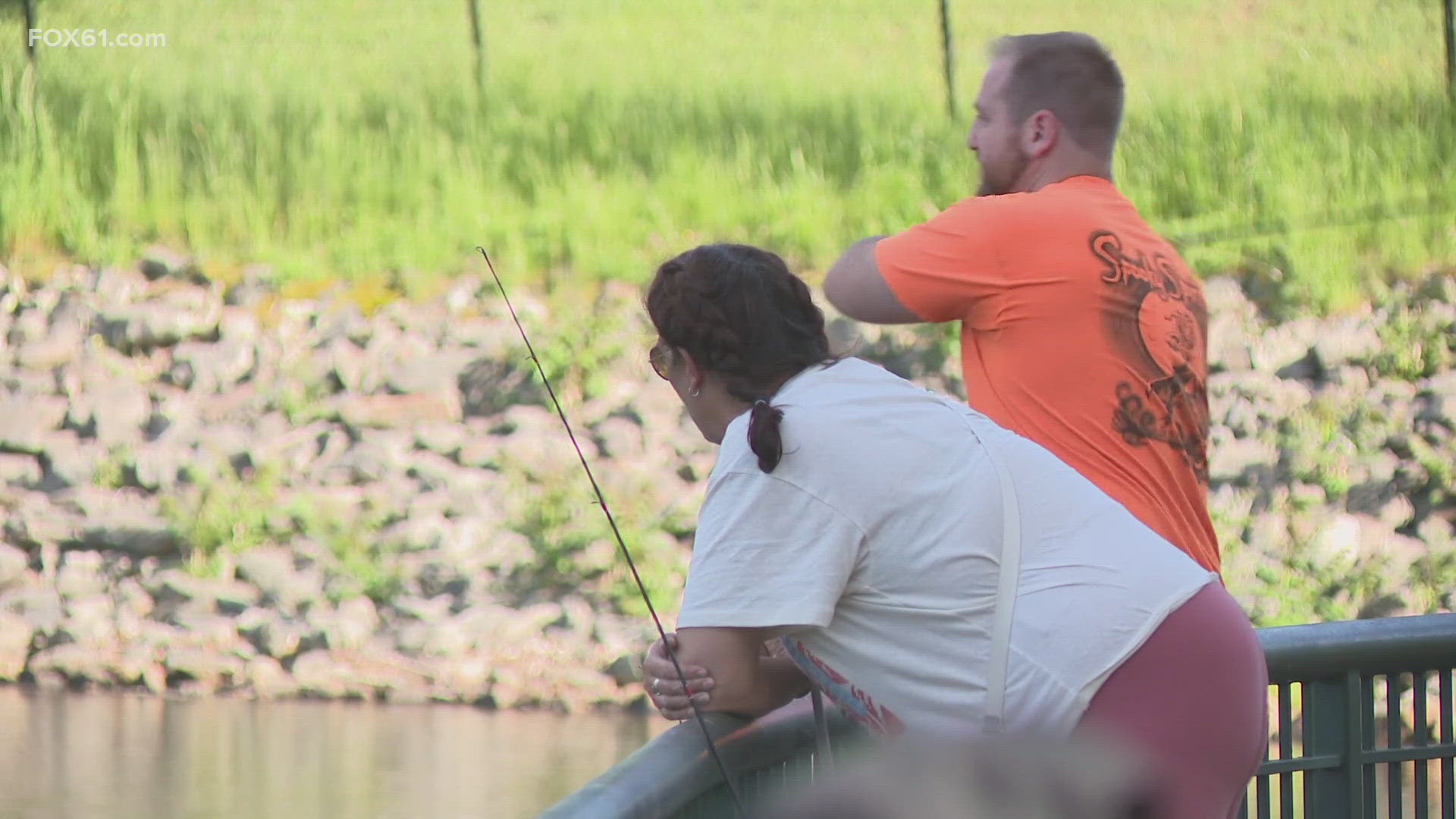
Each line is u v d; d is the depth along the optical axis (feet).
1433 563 110.32
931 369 120.57
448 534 114.32
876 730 27.37
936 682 26.12
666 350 29.01
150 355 131.03
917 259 36.96
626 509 114.42
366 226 140.56
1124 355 35.37
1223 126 143.43
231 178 146.10
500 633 108.47
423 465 118.83
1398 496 112.88
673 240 135.33
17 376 128.77
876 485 26.40
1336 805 34.78
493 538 114.32
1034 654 25.84
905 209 136.05
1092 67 38.32
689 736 25.75
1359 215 130.62
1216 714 25.94
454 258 135.74
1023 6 211.61
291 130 153.38
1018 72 38.58
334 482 119.34
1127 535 26.94
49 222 141.79
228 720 101.35
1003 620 25.96
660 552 112.16
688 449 118.11
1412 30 191.52
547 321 127.85
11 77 163.12
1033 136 38.42
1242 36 196.44
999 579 26.14
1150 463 35.32
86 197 146.41
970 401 37.04
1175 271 37.17
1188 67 185.37
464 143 149.48
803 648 27.53
